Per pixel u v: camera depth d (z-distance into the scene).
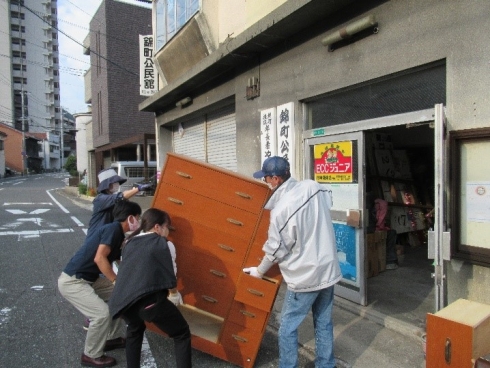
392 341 3.37
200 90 7.77
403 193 6.53
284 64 5.12
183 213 3.17
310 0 4.00
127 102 19.73
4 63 56.03
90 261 3.04
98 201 3.56
